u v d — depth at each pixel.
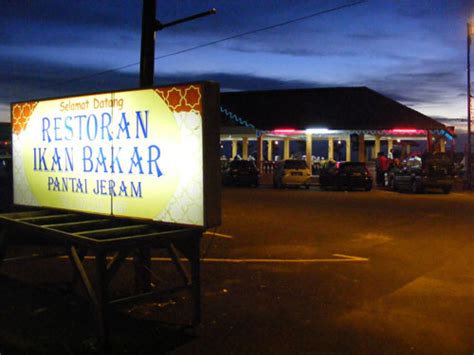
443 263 10.69
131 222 7.76
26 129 8.98
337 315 7.42
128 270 9.98
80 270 6.44
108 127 7.66
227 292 8.56
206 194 6.72
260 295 8.39
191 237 6.78
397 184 30.16
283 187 32.62
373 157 57.88
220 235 13.95
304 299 8.18
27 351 6.03
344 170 30.03
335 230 14.80
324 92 41.88
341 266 10.40
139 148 7.31
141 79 8.70
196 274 6.89
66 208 8.31
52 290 8.38
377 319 7.25
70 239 6.47
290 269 10.16
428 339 6.51
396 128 37.50
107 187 7.71
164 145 7.05
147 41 8.70
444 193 28.30
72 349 6.09
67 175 8.28
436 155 28.16
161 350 6.10
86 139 7.96
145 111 7.22
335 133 40.03
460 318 7.30
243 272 9.91
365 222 16.42
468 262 10.77
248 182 33.31
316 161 51.44
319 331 6.77
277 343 6.35
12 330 6.71
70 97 8.16
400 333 6.71
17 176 9.22
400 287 8.88
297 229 14.97
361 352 6.09
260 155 41.94
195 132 6.75
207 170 6.73
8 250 11.73
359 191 29.92
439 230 14.85
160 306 7.75
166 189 7.05
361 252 11.75
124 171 7.50
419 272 9.93
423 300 8.14
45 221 8.36
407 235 14.00
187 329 6.80
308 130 38.81
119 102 7.52
